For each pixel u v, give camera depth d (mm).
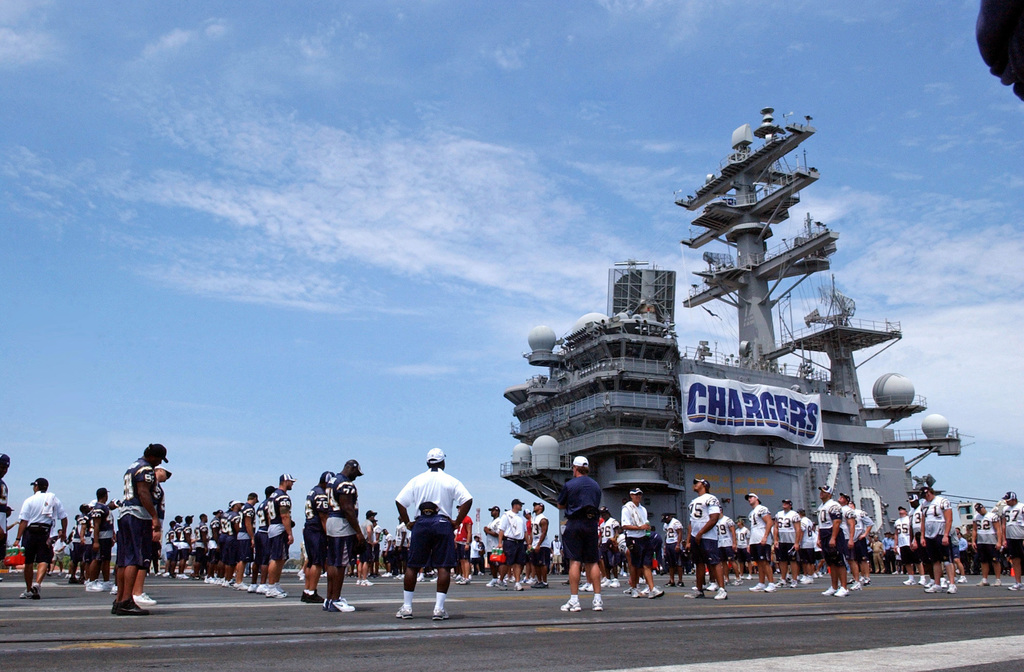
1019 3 2871
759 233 68375
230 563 22625
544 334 65562
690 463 57594
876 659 6035
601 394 56719
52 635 7828
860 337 67312
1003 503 20875
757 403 58625
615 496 56781
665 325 60094
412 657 6371
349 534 12367
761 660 5984
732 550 24219
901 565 38062
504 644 7312
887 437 65812
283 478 16859
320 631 8359
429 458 11031
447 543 10625
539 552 23609
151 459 11609
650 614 11344
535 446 57594
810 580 25172
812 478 60656
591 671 5500
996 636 7914
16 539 16125
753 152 65750
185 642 7355
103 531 19078
